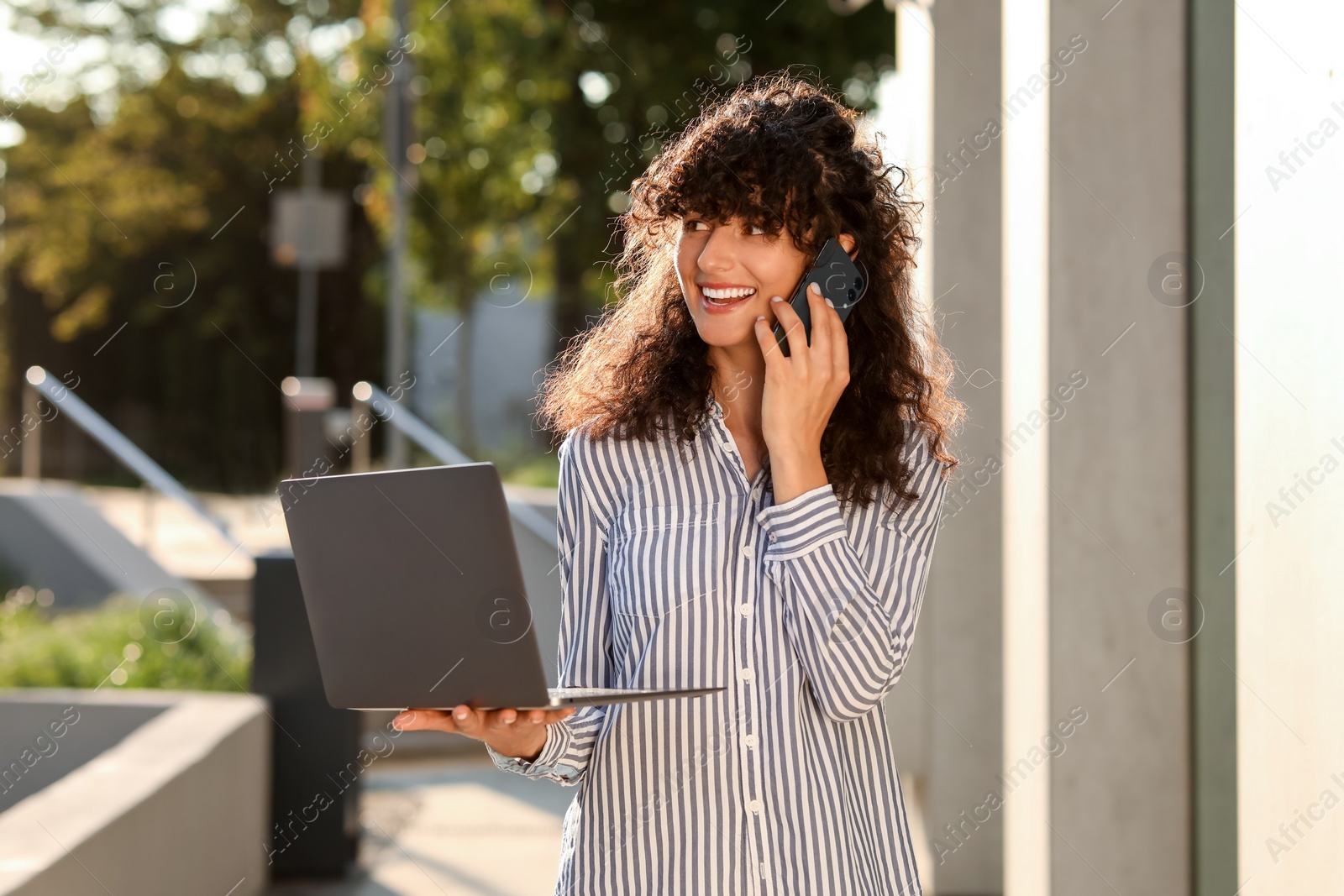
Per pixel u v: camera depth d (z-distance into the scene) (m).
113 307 23.69
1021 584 3.15
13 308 25.52
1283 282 1.99
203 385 22.73
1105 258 2.89
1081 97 2.89
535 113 12.77
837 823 1.52
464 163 12.69
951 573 4.29
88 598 8.03
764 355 1.53
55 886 2.63
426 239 13.16
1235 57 2.60
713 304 1.58
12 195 23.16
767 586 1.54
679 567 1.55
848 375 1.54
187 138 22.88
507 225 13.45
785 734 1.51
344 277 22.28
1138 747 2.90
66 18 22.89
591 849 1.54
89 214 22.92
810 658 1.50
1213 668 2.75
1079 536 2.90
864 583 1.50
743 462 1.62
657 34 12.62
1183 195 2.88
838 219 1.57
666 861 1.51
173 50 22.92
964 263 4.20
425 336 17.38
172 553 8.77
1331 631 1.80
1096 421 2.90
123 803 3.12
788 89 1.70
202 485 21.23
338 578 1.44
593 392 1.71
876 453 1.60
